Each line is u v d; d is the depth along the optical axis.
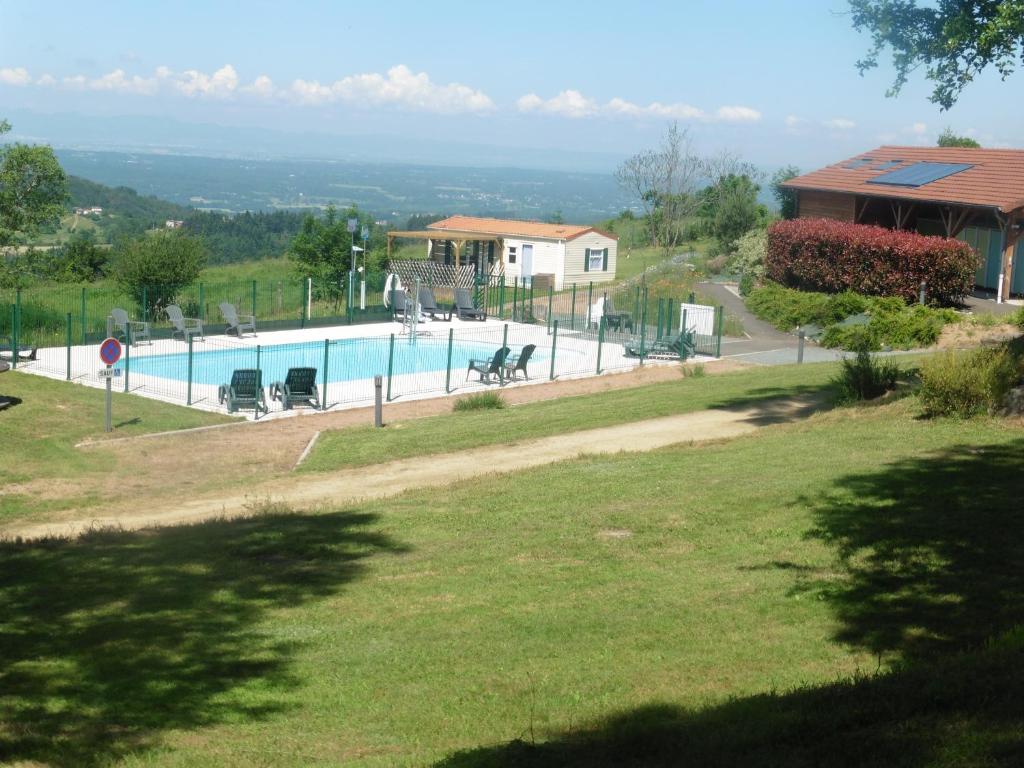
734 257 49.56
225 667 8.31
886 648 7.59
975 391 15.58
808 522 11.20
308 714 7.32
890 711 5.66
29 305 34.72
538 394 26.25
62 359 28.88
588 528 11.96
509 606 9.50
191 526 13.45
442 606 9.66
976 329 30.86
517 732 6.61
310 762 6.42
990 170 39.97
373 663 8.29
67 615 9.77
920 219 42.56
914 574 9.21
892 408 16.98
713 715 6.22
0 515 15.56
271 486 17.00
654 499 12.98
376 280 46.94
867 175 44.78
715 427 19.27
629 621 8.77
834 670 7.21
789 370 26.22
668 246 65.62
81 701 7.61
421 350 33.31
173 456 19.77
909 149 47.03
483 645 8.51
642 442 18.23
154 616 9.69
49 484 17.56
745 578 9.66
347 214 48.19
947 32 16.39
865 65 17.56
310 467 18.44
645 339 33.78
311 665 8.32
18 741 6.80
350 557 11.59
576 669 7.82
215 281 48.62
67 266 46.31
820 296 36.88
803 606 8.77
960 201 37.34
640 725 6.26
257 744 6.75
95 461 19.25
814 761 5.11
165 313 37.88
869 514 11.19
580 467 15.57
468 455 18.58
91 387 25.53
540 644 8.43
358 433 21.36
